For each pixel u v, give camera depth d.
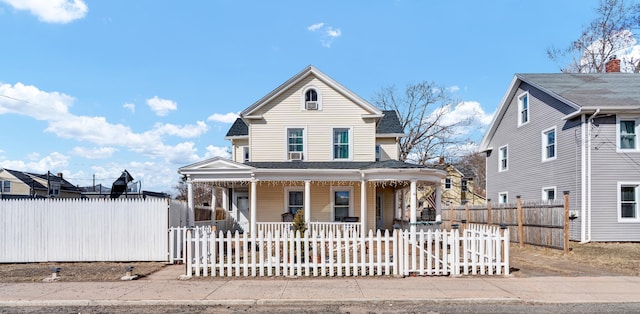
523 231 15.32
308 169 16.00
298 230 9.60
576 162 16.83
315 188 18.70
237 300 7.01
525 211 15.19
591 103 16.28
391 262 10.05
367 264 9.02
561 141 17.94
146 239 11.51
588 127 16.42
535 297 7.23
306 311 6.55
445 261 8.99
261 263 8.95
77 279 8.98
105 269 10.33
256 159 18.69
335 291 7.58
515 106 22.53
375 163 17.19
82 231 11.46
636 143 16.39
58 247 11.39
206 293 7.50
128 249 11.48
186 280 8.66
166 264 11.11
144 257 11.46
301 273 9.08
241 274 9.18
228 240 9.01
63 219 11.46
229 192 21.53
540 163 19.73
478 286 8.00
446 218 23.94
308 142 18.72
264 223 17.31
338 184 18.64
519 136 21.97
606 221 16.17
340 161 18.47
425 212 38.81
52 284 8.40
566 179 17.53
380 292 7.50
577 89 18.39
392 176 15.54
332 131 18.73
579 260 11.54
